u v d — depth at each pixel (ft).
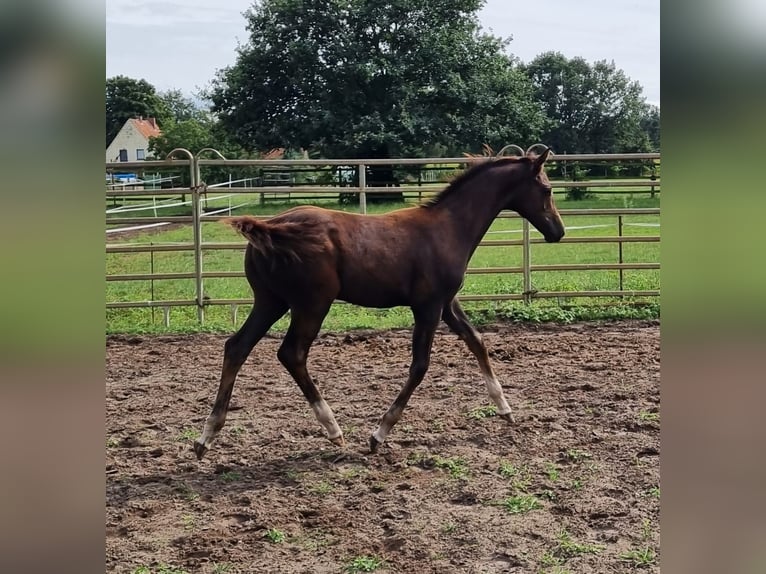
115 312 32.76
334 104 90.79
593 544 11.62
